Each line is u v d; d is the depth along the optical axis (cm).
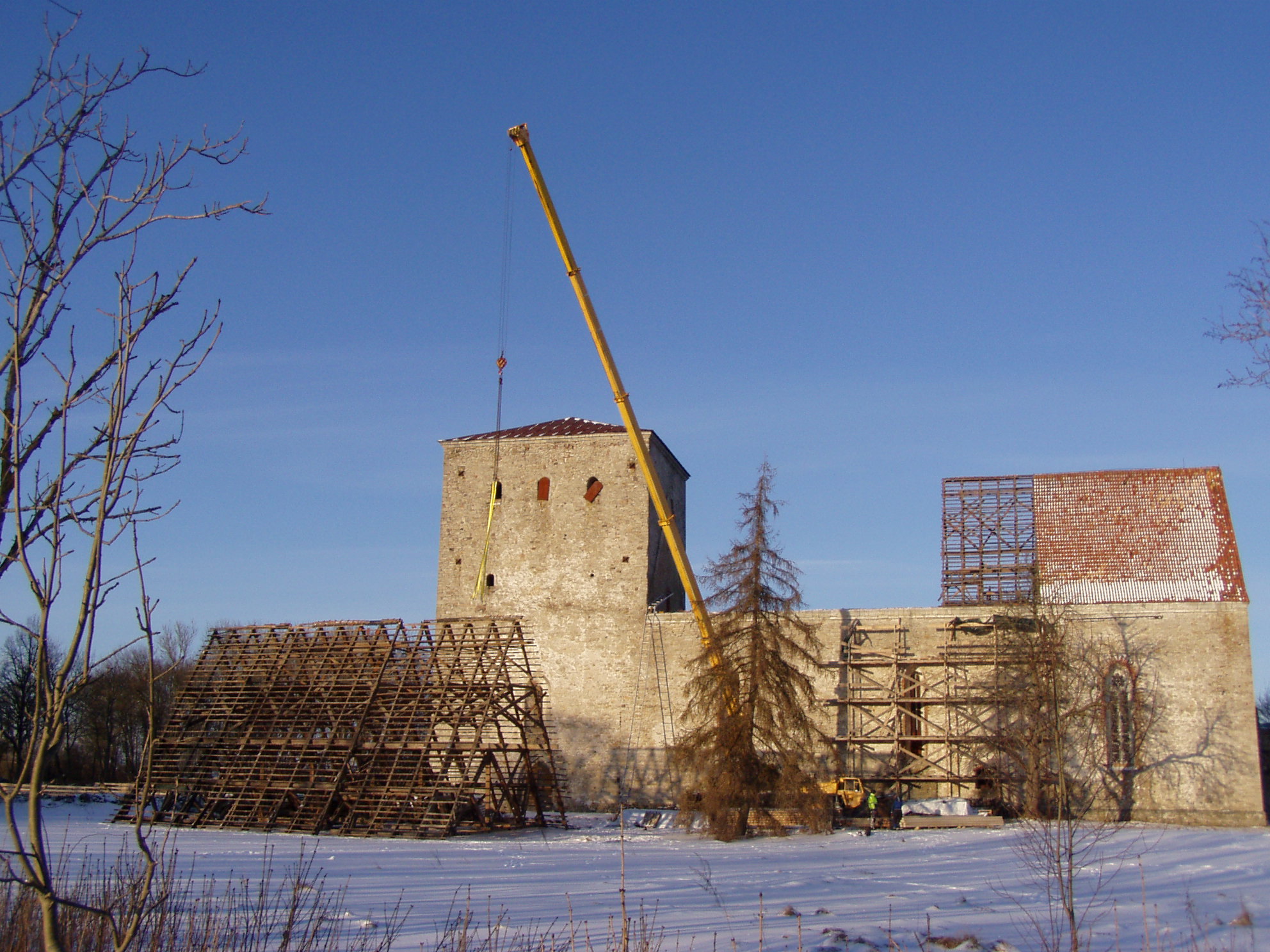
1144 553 4706
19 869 1916
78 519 646
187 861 2808
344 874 2598
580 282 3875
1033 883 2317
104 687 6322
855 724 4572
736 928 1797
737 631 3856
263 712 4247
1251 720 4222
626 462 5222
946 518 5106
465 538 5309
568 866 2795
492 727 4738
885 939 1684
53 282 645
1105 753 4188
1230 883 2259
